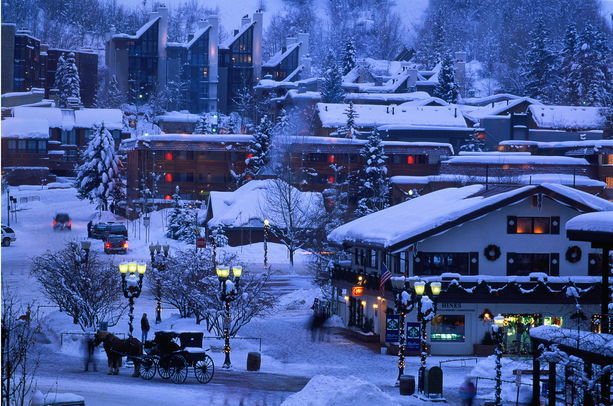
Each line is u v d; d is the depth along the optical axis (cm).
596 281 8525
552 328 4712
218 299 8338
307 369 6988
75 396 3294
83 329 7712
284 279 13438
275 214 16900
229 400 4925
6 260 14350
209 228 17738
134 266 6500
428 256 8588
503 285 8425
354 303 10012
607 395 4141
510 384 6206
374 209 17188
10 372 2689
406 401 5675
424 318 6266
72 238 17588
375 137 18525
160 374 5759
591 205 8581
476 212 8438
